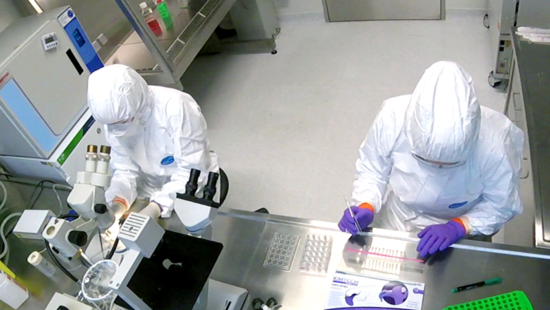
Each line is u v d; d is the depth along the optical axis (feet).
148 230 2.95
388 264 3.66
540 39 5.67
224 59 11.53
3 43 5.81
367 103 9.05
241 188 8.16
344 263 3.74
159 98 5.03
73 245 3.91
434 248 3.62
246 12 10.61
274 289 3.71
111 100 4.44
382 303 3.40
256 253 4.00
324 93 9.61
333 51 10.68
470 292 3.34
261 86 10.33
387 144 4.33
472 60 9.18
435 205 4.47
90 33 8.82
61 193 5.65
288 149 8.64
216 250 3.35
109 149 4.01
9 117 5.58
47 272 4.35
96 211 3.83
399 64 9.71
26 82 5.70
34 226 4.30
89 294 3.45
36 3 8.12
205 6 9.12
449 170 3.91
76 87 6.43
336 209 7.38
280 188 7.98
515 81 5.76
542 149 4.38
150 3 9.43
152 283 3.16
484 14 10.05
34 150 6.02
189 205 3.52
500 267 3.45
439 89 3.39
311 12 11.78
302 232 4.06
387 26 10.92
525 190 4.68
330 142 8.52
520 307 3.14
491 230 4.22
